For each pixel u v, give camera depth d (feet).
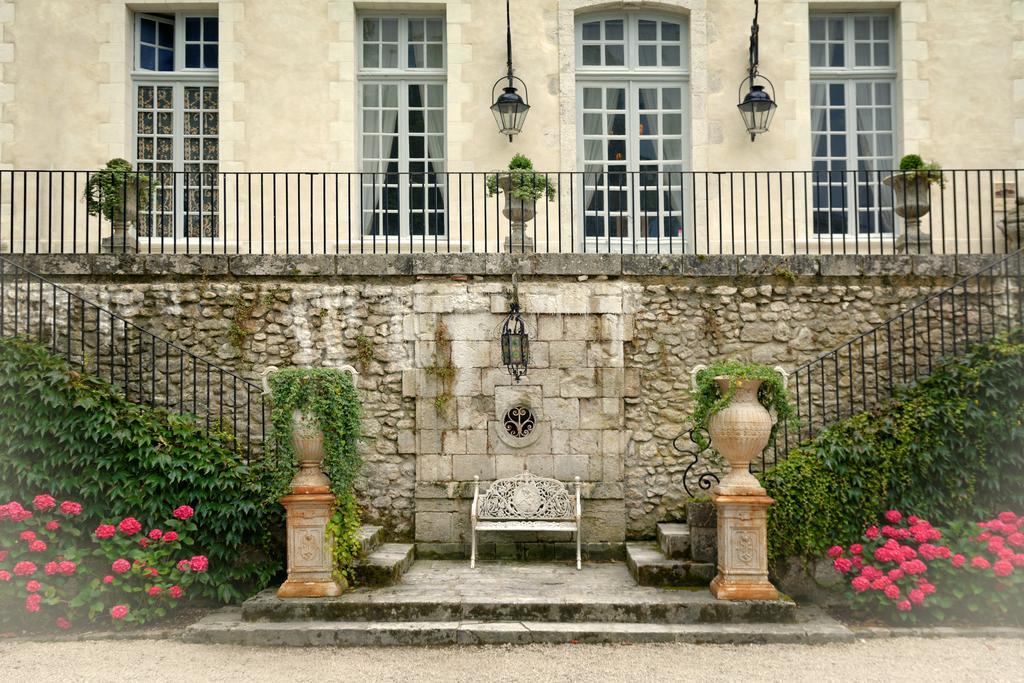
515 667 15.08
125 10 27.50
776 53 27.86
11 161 26.94
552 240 27.68
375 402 22.80
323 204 24.82
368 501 22.66
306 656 15.78
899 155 28.09
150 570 17.81
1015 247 26.35
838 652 15.93
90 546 18.67
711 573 18.86
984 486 19.36
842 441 19.43
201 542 19.03
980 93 27.68
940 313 21.63
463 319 22.85
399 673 14.79
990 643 16.47
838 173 28.48
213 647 16.33
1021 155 27.58
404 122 28.43
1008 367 19.52
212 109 28.22
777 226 27.71
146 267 22.71
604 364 22.77
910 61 27.76
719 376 18.25
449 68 27.66
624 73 28.45
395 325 22.90
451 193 27.53
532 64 27.76
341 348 22.85
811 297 23.12
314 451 18.11
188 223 27.30
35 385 18.95
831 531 18.85
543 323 22.84
